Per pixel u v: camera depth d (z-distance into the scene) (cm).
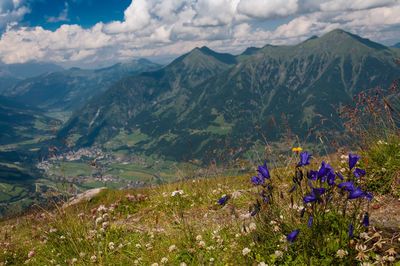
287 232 335
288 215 362
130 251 460
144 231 560
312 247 302
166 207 752
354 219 305
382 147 550
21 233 812
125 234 553
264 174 328
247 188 726
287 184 523
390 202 441
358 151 592
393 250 281
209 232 461
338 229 305
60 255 512
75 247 490
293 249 315
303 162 287
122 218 757
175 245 441
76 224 583
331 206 330
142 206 848
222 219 568
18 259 576
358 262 286
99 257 441
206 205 700
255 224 381
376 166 527
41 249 576
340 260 282
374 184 495
